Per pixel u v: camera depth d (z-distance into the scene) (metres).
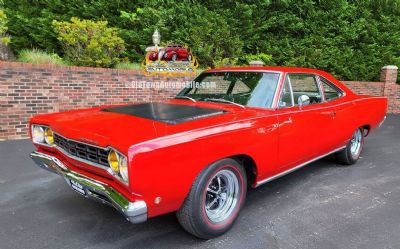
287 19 12.17
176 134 2.63
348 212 3.67
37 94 6.92
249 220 3.44
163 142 2.52
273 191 4.26
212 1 11.51
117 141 2.48
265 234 3.16
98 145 2.61
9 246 2.86
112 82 8.01
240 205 3.26
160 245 2.94
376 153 6.28
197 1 11.44
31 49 10.20
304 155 4.09
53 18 10.27
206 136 2.79
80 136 2.75
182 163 2.63
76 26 8.66
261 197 4.06
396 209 3.77
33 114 6.91
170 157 2.54
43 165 3.41
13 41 10.10
